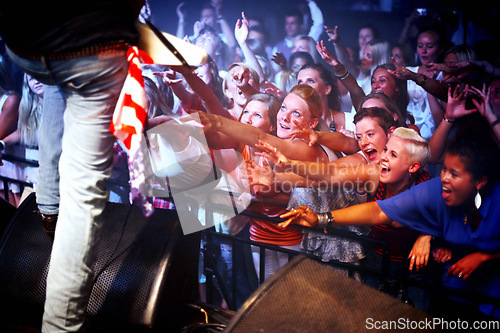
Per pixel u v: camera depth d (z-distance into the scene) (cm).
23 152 353
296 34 271
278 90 279
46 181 172
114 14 134
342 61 264
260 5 275
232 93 286
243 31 282
